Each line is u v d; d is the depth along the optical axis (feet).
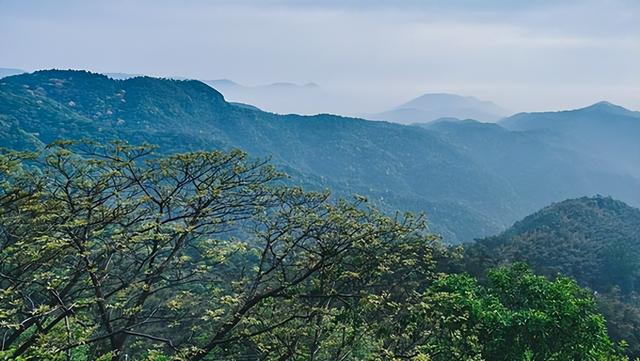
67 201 36.40
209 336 42.24
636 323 134.92
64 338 31.32
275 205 40.27
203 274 41.14
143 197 37.83
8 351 26.43
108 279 41.52
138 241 35.88
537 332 40.70
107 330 36.83
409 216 38.93
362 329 36.63
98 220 36.42
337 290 39.11
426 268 42.96
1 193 36.50
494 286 50.49
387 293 38.11
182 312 39.91
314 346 36.83
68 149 37.55
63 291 36.09
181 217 38.60
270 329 34.68
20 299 32.99
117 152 39.27
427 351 39.14
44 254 34.32
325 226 36.94
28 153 35.42
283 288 35.76
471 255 151.23
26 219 36.17
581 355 41.01
